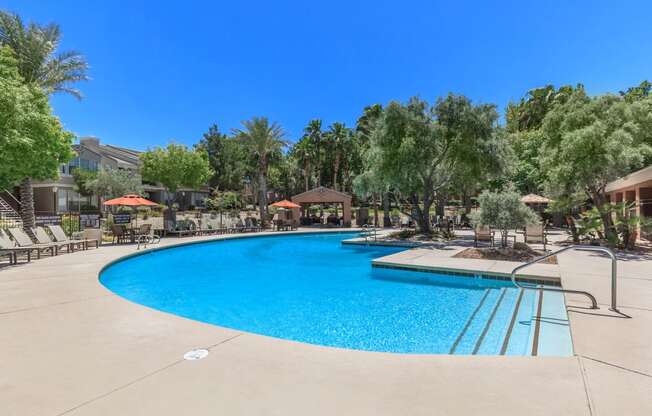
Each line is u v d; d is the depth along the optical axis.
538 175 23.64
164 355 3.28
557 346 3.96
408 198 21.98
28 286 6.50
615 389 2.53
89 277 7.43
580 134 11.52
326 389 2.61
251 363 3.10
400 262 9.87
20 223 18.06
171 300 7.24
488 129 16.00
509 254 10.71
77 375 2.86
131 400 2.46
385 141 16.28
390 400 2.43
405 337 5.05
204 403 2.41
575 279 6.88
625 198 17.39
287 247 16.66
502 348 4.40
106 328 4.09
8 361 3.15
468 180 18.20
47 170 12.87
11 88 8.95
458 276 8.84
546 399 2.40
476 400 2.41
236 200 45.97
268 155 29.05
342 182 48.09
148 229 15.91
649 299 5.14
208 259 12.95
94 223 17.08
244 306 6.77
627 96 22.48
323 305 6.78
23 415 2.27
